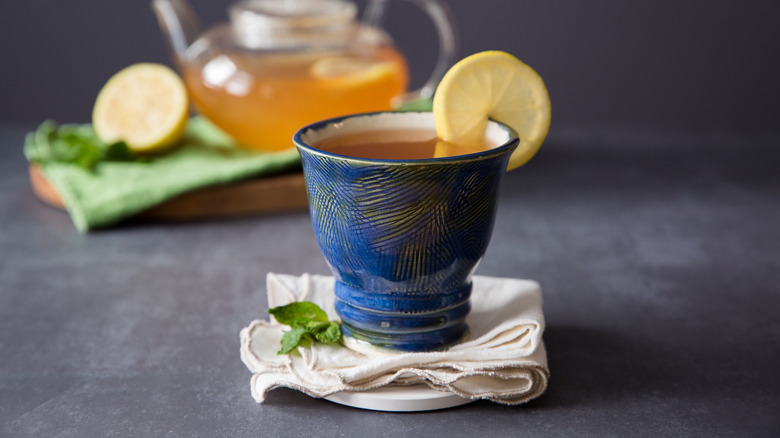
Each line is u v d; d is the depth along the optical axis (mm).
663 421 636
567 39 1428
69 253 857
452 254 632
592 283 798
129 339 725
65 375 685
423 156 648
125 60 1431
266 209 944
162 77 1029
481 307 699
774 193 971
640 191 979
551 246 863
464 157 606
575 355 700
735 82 1432
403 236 621
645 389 664
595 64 1438
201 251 860
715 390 664
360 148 659
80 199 907
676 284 795
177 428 634
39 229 904
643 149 1120
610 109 1465
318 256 850
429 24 1456
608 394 660
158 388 670
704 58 1424
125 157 983
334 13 981
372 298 650
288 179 943
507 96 664
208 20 1406
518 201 958
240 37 992
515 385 646
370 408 642
